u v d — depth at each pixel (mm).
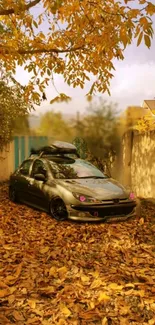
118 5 5867
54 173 8867
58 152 10000
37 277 4859
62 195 7965
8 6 5449
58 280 4750
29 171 9680
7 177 14711
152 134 10344
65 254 5844
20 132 11797
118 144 11812
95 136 11227
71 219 7754
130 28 4957
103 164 12234
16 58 6387
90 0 5664
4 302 4145
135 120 11000
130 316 3844
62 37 7016
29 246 6199
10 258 5578
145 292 4391
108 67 6844
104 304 4090
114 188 8273
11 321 3742
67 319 3775
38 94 7633
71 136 10758
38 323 3689
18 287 4520
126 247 6211
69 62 7430
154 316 3867
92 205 7609
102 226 7527
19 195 9930
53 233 7051
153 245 6348
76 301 4172
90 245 6352
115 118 11023
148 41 4664
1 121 11766
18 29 6965
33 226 7590
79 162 9664
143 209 9219
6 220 7934
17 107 11398
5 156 14406
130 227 7586
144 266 5324
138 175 11133
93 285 4562
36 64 7438
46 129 10227
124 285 4590
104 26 5816
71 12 5988
